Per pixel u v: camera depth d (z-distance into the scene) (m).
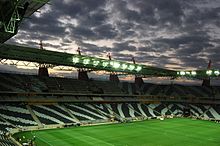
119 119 96.00
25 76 98.94
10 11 30.88
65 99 97.75
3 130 65.38
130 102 114.88
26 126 73.62
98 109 100.38
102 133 72.50
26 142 57.34
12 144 49.25
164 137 69.44
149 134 72.94
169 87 133.75
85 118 89.56
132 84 127.00
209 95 129.00
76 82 108.69
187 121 98.19
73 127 79.62
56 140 62.16
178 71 120.31
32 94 90.19
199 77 128.12
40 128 75.12
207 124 92.00
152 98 121.69
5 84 89.00
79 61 89.56
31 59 85.69
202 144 62.06
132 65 101.56
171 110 117.31
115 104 109.62
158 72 119.12
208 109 119.25
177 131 78.12
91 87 109.50
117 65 97.69
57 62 91.69
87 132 73.25
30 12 34.78
